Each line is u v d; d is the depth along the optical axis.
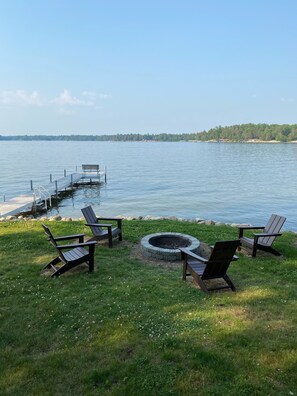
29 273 6.59
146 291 5.73
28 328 4.52
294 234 9.98
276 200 23.70
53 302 5.29
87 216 8.95
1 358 3.84
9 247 8.33
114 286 5.96
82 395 3.23
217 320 4.66
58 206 21.73
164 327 4.46
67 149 116.75
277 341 4.12
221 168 48.94
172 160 65.19
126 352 3.91
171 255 7.46
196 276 5.92
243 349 3.93
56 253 7.92
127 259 7.55
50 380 3.44
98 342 4.12
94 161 62.12
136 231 10.02
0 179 35.31
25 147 134.62
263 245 7.71
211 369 3.55
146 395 3.21
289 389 3.30
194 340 4.12
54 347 4.09
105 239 9.12
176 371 3.54
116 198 24.70
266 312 4.94
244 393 3.22
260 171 44.72
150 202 22.92
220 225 11.59
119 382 3.40
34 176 38.09
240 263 7.32
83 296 5.52
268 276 6.59
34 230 10.17
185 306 5.15
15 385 3.37
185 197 24.88
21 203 19.72
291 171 44.72
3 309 5.07
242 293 5.70
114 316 4.80
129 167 50.34
